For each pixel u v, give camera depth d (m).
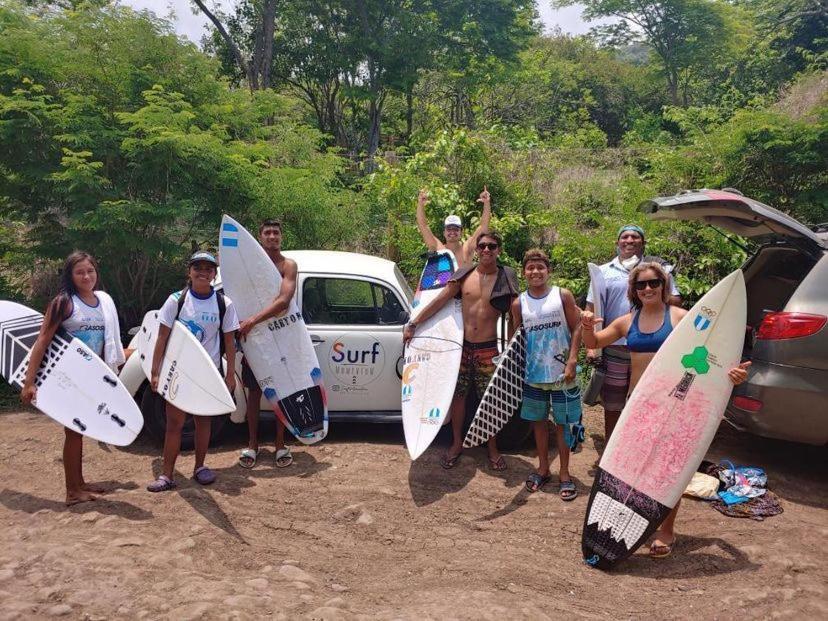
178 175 7.98
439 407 4.92
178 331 4.41
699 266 7.82
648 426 3.90
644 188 8.84
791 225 4.61
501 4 23.80
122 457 5.17
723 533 4.07
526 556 3.81
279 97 10.01
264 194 8.43
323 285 5.53
